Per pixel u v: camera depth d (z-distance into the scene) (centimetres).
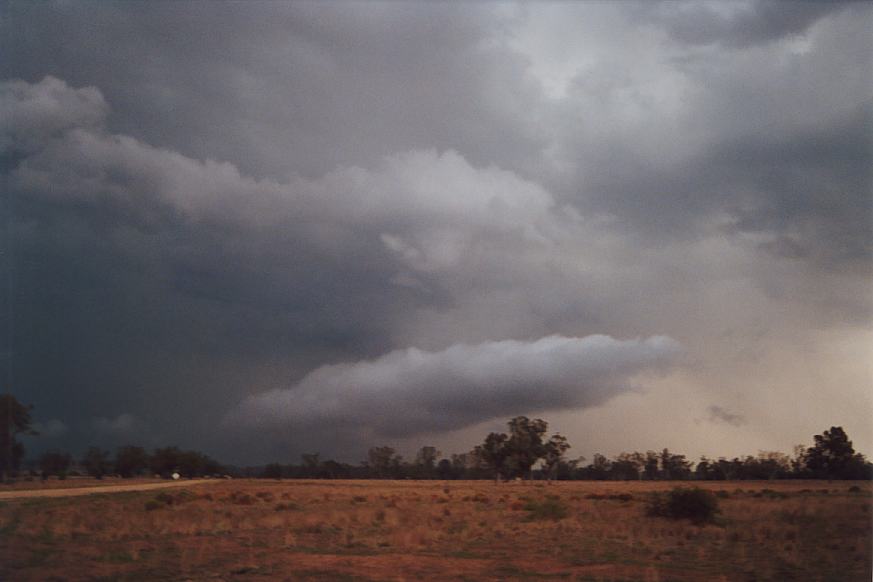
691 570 2127
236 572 2069
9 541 2677
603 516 3900
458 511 4331
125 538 2872
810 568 2145
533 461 11594
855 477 8125
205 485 9881
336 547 2608
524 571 2111
